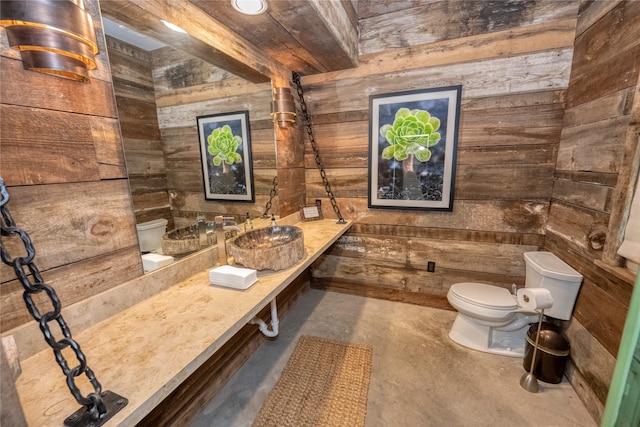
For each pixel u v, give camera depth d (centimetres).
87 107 96
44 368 79
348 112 249
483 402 155
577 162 170
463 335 204
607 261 134
